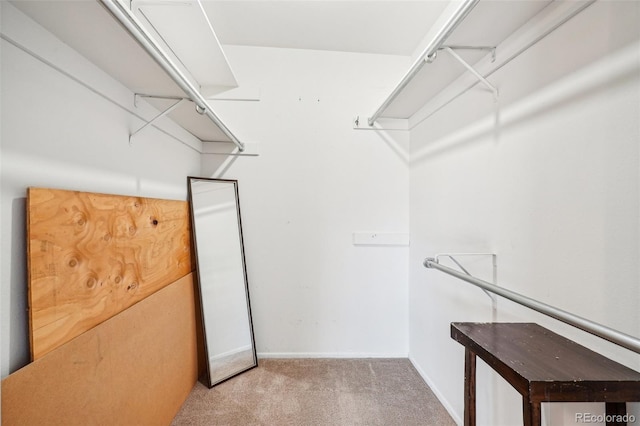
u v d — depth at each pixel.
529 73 1.09
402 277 2.29
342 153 2.26
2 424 0.68
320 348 2.25
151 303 1.36
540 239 1.03
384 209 2.28
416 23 1.94
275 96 2.23
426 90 1.74
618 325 0.76
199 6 1.32
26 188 0.80
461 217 1.55
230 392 1.79
